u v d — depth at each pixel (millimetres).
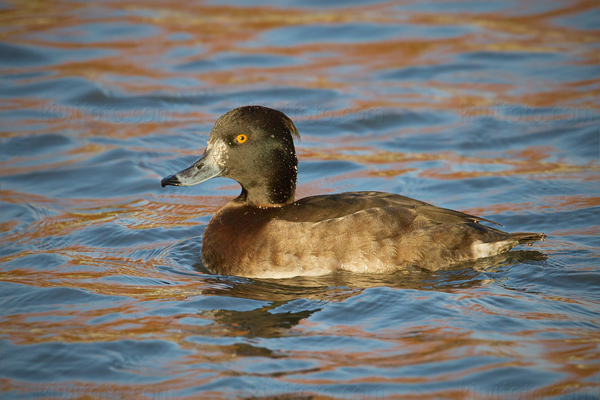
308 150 15289
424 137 15836
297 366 7488
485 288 9094
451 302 8742
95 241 11398
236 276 9883
